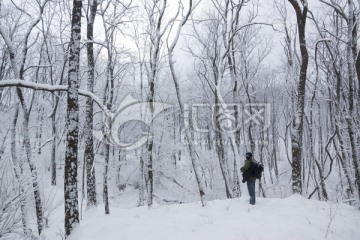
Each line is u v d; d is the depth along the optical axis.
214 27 21.28
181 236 7.42
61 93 22.84
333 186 26.53
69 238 8.17
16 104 11.71
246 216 8.87
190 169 31.41
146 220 9.45
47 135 26.12
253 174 10.67
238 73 23.66
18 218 7.11
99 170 31.67
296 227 7.78
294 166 12.55
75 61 8.76
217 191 28.38
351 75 12.28
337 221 8.61
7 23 19.59
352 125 12.30
